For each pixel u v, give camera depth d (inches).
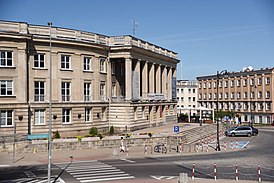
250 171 978.7
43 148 1310.3
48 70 1604.3
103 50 1886.1
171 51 2674.7
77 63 1723.7
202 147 1477.6
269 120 3095.5
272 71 3061.0
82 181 829.2
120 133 1793.8
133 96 1972.2
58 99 1636.3
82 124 1729.8
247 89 3376.0
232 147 1540.4
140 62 2176.4
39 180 839.7
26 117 1481.3
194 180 838.5
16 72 1459.2
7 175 901.8
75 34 1712.6
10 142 1295.5
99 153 1304.1
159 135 1614.2
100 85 1878.7
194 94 4448.8
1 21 1422.2
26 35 1464.1
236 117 3262.8
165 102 2486.5
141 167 1026.1
